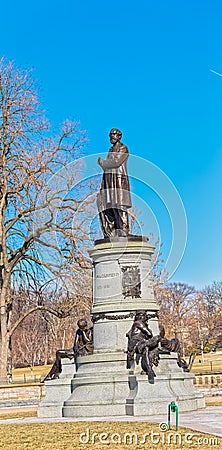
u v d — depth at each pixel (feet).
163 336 74.84
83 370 72.08
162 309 176.86
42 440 48.49
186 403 67.36
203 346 238.07
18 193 135.13
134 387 67.36
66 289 128.16
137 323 70.38
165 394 66.59
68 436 49.96
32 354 244.22
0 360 138.72
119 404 66.64
